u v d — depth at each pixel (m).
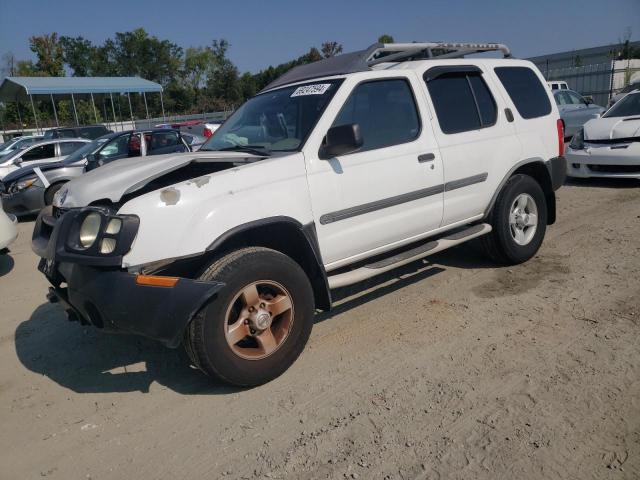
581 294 4.50
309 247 3.61
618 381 3.17
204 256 3.36
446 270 5.38
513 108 5.17
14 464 2.88
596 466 2.50
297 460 2.71
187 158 3.68
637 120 8.76
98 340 4.36
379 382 3.38
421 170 4.27
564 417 2.87
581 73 30.20
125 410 3.32
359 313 4.49
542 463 2.55
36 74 54.44
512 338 3.82
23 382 3.78
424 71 4.52
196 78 74.12
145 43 71.50
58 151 13.85
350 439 2.84
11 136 31.66
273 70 56.22
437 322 4.19
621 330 3.79
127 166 3.80
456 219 4.73
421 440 2.79
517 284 4.86
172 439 2.98
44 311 5.15
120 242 2.99
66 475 2.76
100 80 32.62
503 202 5.01
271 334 3.41
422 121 4.37
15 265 6.95
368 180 3.92
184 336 3.16
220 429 3.03
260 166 3.46
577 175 9.22
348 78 4.01
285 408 3.18
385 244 4.20
